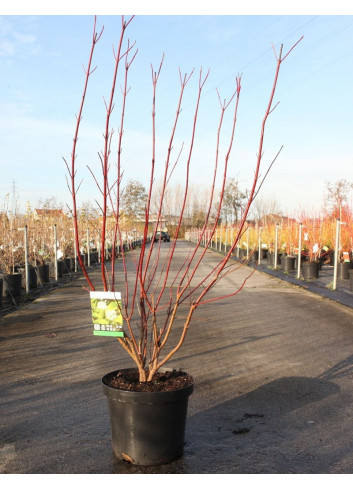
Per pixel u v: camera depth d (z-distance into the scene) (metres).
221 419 3.89
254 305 9.78
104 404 4.20
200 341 6.60
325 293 11.34
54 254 15.30
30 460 3.19
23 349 6.16
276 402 4.29
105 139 2.88
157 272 16.69
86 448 3.36
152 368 3.35
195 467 3.10
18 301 10.18
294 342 6.56
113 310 3.23
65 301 10.23
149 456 3.11
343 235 15.21
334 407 4.17
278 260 19.67
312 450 3.35
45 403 4.23
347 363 5.53
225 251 29.00
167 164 3.05
